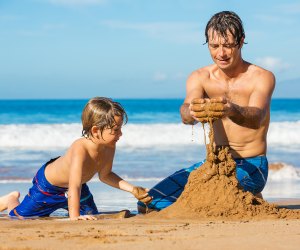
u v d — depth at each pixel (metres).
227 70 6.78
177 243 4.06
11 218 7.29
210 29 6.57
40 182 7.25
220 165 5.98
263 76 6.68
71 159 6.73
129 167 14.40
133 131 24.41
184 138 23.06
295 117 46.31
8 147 21.58
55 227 5.18
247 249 3.81
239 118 5.92
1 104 91.00
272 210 5.86
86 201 7.30
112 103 6.62
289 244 3.96
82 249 3.95
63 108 66.44
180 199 6.15
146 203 6.88
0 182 11.92
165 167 14.43
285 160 16.56
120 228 4.97
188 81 7.12
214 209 5.85
